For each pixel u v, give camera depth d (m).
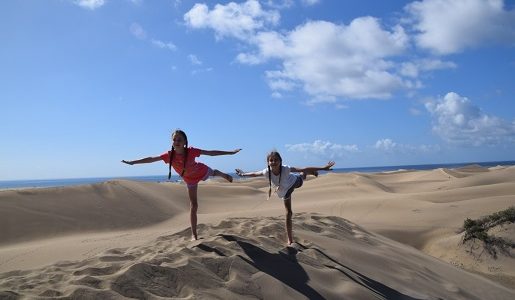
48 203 23.06
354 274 6.30
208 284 4.80
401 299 5.98
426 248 18.92
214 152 7.02
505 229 17.42
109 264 5.32
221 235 6.77
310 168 7.04
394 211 24.58
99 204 24.86
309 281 5.58
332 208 27.00
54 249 14.50
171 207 28.08
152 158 6.82
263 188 47.44
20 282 4.68
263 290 5.02
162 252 6.05
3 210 20.89
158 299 4.26
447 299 6.69
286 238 7.57
